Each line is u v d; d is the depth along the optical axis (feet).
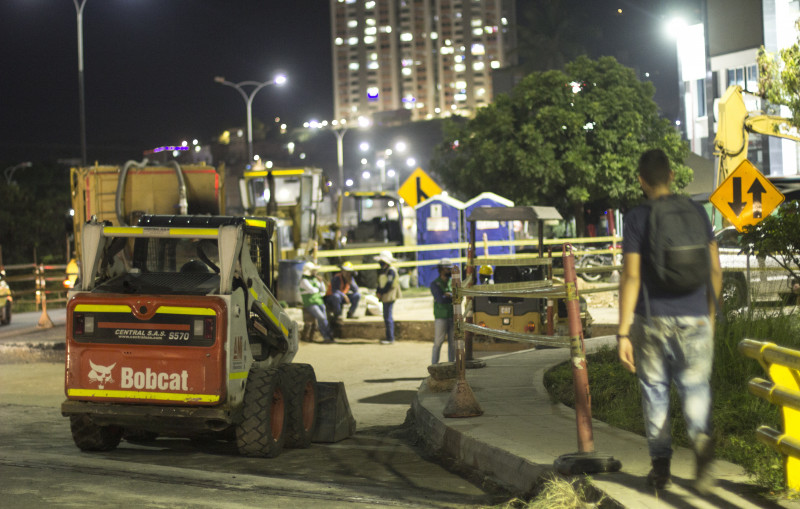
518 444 23.54
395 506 19.81
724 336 30.35
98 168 66.39
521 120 134.00
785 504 16.53
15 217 172.14
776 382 16.94
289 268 74.18
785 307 35.65
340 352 57.57
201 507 19.44
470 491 21.81
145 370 25.36
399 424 33.83
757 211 46.39
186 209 65.00
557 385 34.32
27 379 48.37
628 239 17.04
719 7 143.33
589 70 130.82
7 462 24.53
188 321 25.16
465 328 28.94
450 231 97.66
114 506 19.44
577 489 18.78
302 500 20.31
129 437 30.25
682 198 17.16
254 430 26.07
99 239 26.08
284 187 103.60
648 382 17.31
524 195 131.03
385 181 449.06
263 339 29.01
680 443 22.57
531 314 50.26
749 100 137.69
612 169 128.57
